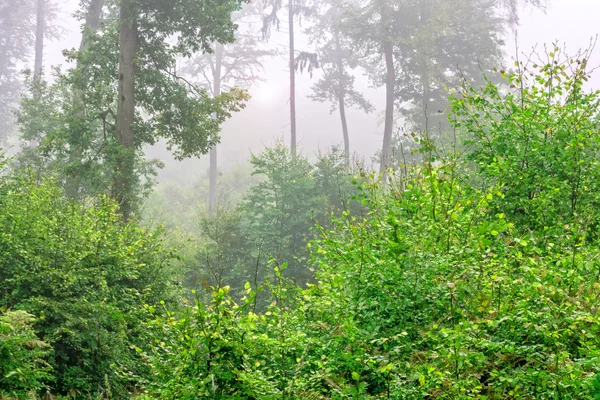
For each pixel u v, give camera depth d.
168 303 11.45
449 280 5.56
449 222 6.21
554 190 7.69
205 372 4.60
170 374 4.88
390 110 38.28
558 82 8.67
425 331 5.32
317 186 26.38
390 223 6.23
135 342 9.75
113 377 8.88
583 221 7.63
